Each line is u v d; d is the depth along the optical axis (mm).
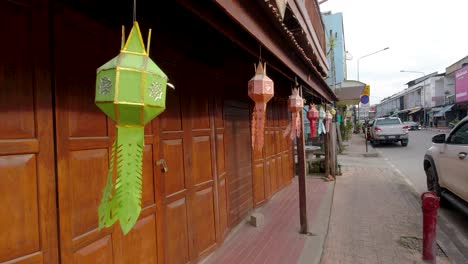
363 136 27500
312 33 5266
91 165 1978
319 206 5855
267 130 6496
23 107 1556
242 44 2320
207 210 3748
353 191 7367
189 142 3383
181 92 3238
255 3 2117
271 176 6664
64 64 1792
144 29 2377
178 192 3127
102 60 2092
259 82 2365
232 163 4727
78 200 1863
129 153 1042
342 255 3912
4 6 1469
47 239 1652
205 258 3656
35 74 1611
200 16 1728
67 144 1797
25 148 1559
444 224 5078
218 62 3596
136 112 1015
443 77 38312
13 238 1500
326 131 8375
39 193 1620
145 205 2594
